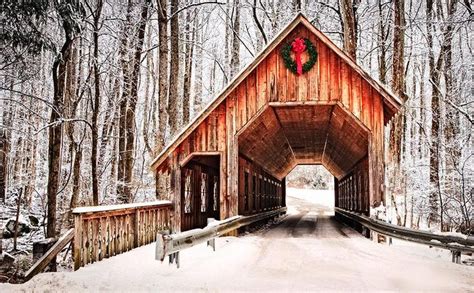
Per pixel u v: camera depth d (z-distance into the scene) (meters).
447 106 26.20
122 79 23.11
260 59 16.02
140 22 23.20
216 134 16.39
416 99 37.84
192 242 10.16
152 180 35.84
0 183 26.61
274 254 11.49
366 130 15.55
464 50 28.52
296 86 16.11
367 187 17.69
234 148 16.25
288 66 16.16
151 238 13.59
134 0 24.09
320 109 17.08
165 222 15.20
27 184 30.86
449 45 25.31
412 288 7.33
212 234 11.90
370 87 15.72
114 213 10.90
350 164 24.00
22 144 36.81
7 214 23.19
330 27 31.11
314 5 30.73
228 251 11.83
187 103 28.28
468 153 24.06
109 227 10.65
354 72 15.87
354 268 9.34
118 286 7.43
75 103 19.95
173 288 7.27
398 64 20.17
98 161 27.02
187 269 9.10
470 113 26.50
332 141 23.08
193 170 18.58
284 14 31.03
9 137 33.12
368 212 17.03
